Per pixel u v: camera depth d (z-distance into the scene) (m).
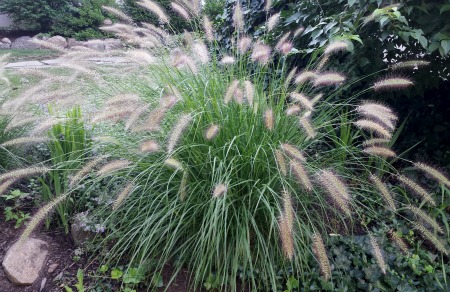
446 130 3.46
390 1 2.75
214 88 2.65
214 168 2.29
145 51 2.79
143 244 2.31
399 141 3.55
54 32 10.58
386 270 2.36
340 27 2.91
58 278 2.33
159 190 2.46
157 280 2.25
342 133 2.91
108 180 2.72
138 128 2.25
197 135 2.47
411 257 2.46
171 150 2.22
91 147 2.67
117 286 2.29
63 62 2.88
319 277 2.28
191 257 2.32
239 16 3.00
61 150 2.66
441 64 3.32
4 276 2.32
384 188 2.33
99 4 10.77
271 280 2.17
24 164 2.95
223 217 2.28
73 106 2.80
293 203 2.45
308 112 2.48
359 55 3.10
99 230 2.37
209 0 8.42
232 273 2.19
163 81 2.76
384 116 2.38
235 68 2.95
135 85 3.01
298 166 2.06
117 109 2.30
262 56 2.64
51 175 2.63
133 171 2.52
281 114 2.62
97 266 2.39
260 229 2.38
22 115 2.86
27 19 10.77
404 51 3.30
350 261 2.40
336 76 2.47
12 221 2.70
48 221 2.63
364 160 3.07
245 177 2.43
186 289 2.29
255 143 2.43
